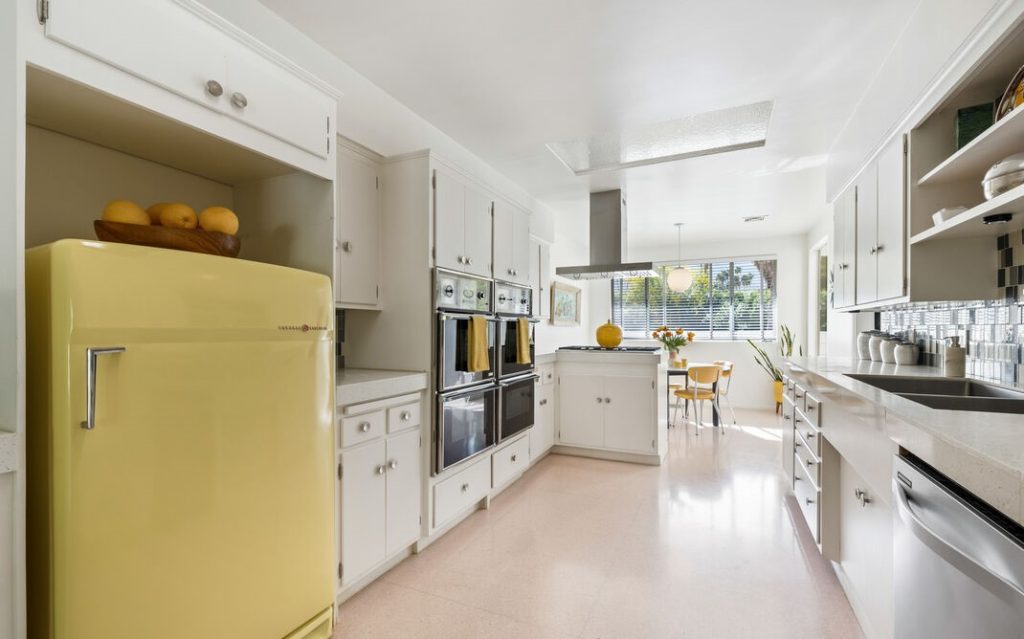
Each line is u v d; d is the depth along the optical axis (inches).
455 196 104.3
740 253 274.4
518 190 172.1
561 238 251.9
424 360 96.3
